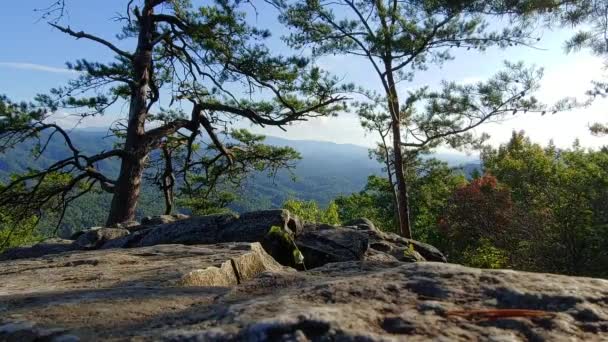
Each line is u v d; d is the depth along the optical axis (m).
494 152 33.31
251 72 18.36
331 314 1.30
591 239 12.43
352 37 17.98
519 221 14.69
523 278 1.64
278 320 1.23
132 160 19.11
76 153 18.52
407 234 20.02
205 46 18.09
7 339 1.43
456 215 20.88
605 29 14.73
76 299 1.87
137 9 19.50
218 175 23.92
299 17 17.94
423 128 19.41
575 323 1.32
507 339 1.22
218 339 1.21
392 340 1.19
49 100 16.27
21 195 19.23
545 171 19.05
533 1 14.73
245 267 4.84
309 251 8.92
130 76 18.81
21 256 9.94
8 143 16.81
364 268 2.43
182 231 9.31
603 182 13.58
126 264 5.09
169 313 1.61
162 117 22.94
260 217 9.32
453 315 1.37
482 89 17.45
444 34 17.22
